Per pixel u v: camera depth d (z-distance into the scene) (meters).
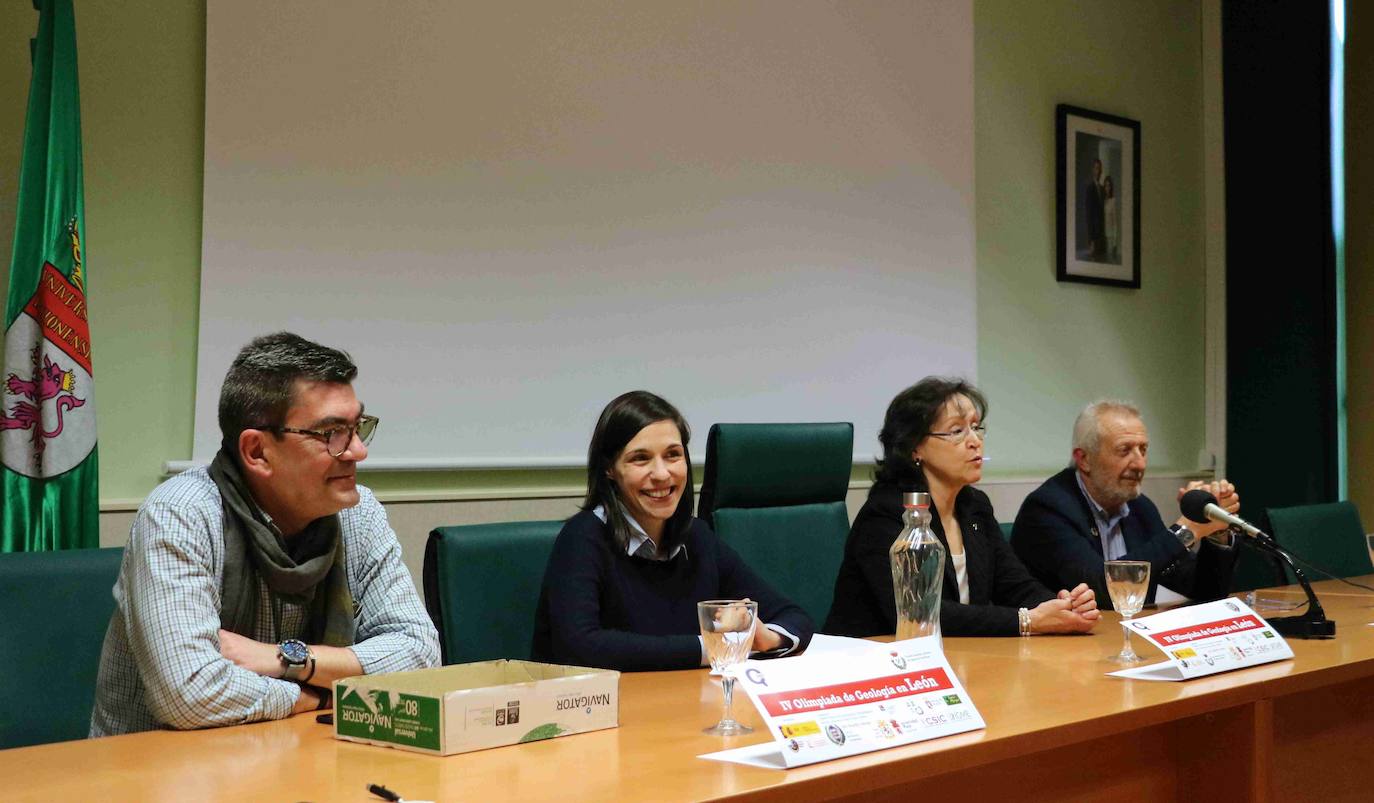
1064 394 5.66
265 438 1.83
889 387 4.90
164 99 3.42
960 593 2.87
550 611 2.31
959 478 2.86
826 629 2.91
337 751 1.46
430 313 3.79
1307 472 6.04
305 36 3.58
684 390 4.33
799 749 1.37
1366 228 6.02
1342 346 6.10
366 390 3.67
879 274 4.89
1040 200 5.59
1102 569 3.33
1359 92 6.04
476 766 1.37
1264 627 2.17
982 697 1.80
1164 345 6.12
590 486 2.43
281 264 3.53
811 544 3.15
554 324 4.03
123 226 3.36
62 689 2.00
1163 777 1.94
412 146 3.76
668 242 4.30
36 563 2.03
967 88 5.23
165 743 1.52
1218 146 6.29
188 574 1.75
